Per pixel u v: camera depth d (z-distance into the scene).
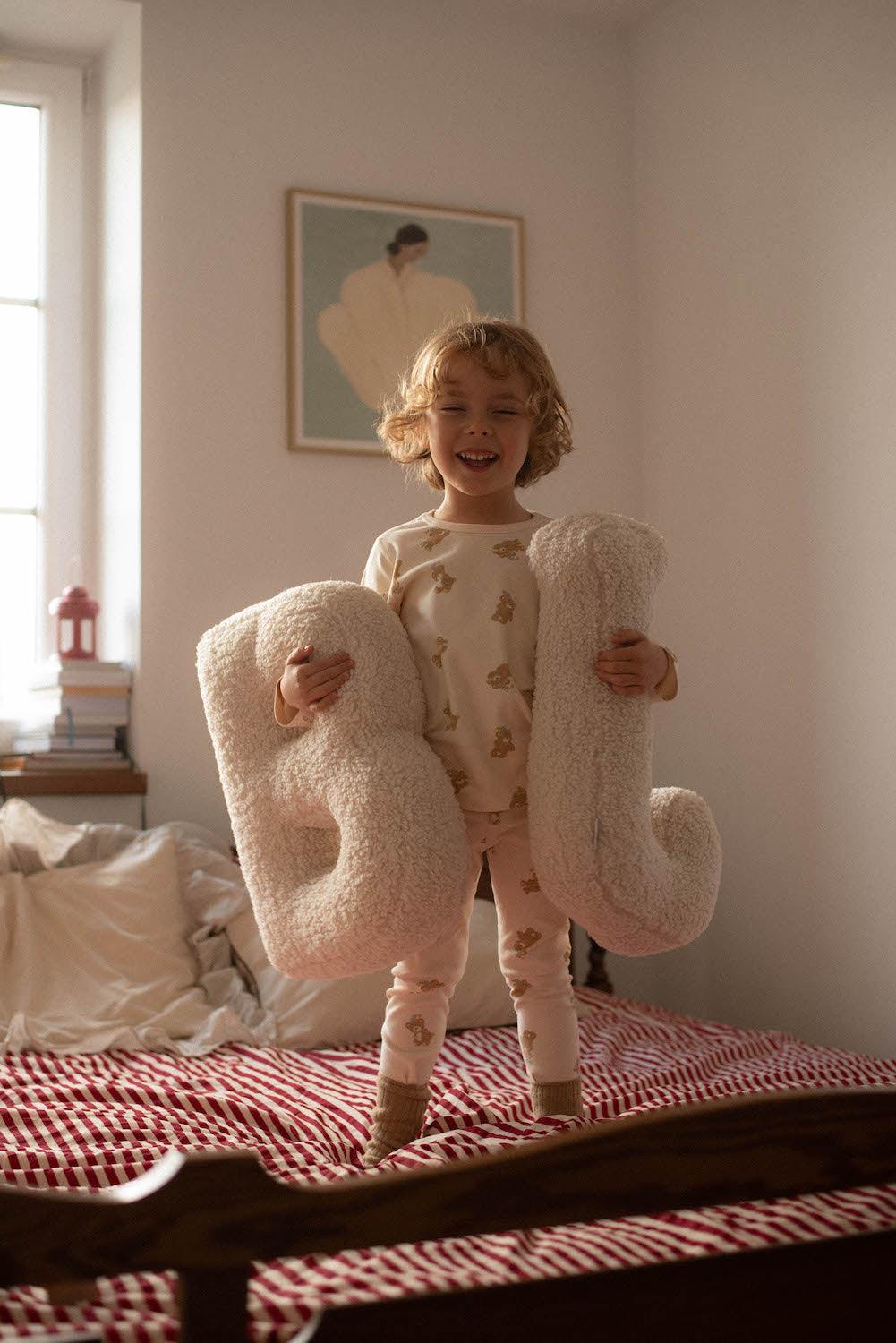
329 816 1.38
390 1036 1.48
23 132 3.21
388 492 3.09
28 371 3.19
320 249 3.06
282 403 3.02
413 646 1.47
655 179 3.29
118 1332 0.84
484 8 3.28
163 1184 0.66
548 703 1.37
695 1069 1.97
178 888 2.44
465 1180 0.71
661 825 1.47
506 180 3.27
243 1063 2.04
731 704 2.95
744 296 2.94
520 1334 0.71
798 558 2.75
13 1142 1.52
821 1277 0.77
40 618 3.13
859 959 2.55
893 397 2.49
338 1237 0.68
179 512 2.91
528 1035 1.50
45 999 2.20
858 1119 0.77
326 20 3.13
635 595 1.39
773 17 2.85
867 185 2.58
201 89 3.01
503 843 1.50
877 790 2.52
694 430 3.12
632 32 3.40
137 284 2.94
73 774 2.77
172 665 2.88
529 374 1.51
